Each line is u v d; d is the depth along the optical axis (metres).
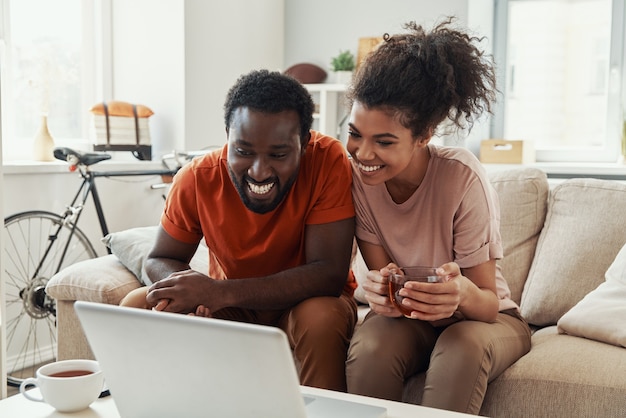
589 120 4.07
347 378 1.68
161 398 1.12
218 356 1.03
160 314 1.05
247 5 4.16
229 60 4.06
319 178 1.83
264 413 1.05
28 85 3.51
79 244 3.46
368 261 1.87
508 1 4.15
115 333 1.10
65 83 3.70
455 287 1.47
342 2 4.29
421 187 1.76
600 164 3.92
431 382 1.58
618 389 1.62
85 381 1.26
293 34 4.45
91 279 2.26
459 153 1.77
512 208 2.35
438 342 1.63
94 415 1.26
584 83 4.06
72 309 2.32
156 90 3.82
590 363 1.70
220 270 1.97
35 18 3.53
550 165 3.88
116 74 3.90
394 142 1.58
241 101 1.67
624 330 1.82
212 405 1.08
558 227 2.26
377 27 4.20
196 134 3.86
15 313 3.24
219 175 1.87
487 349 1.59
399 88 1.55
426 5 4.07
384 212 1.80
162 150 3.83
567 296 2.15
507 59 4.19
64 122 3.71
